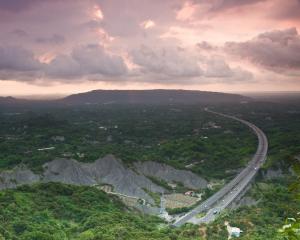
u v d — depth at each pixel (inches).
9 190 5831.7
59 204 5644.7
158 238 4402.1
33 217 5044.3
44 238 4411.9
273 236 4389.8
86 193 6141.7
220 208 6250.0
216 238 4616.1
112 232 4498.0
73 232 4864.7
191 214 6072.8
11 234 4466.0
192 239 4458.7
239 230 4800.7
